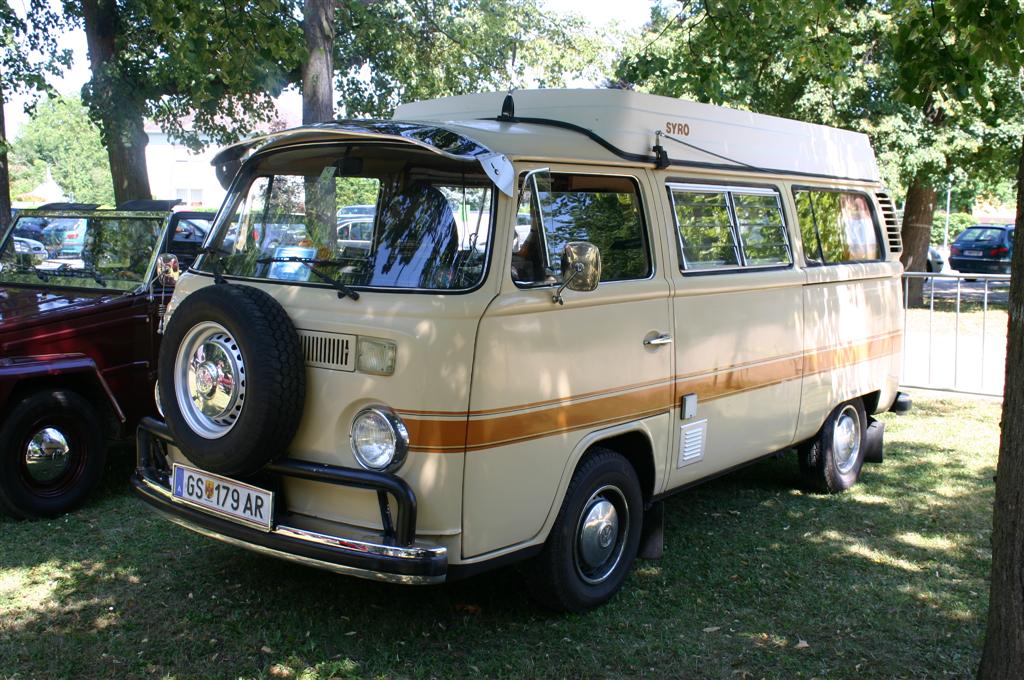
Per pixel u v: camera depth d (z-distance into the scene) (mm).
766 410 5832
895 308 7496
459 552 3896
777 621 4641
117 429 6098
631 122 4805
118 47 13977
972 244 26500
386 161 4258
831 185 6719
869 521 6242
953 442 8430
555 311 4180
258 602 4648
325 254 4273
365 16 16188
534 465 4141
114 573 4953
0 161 10898
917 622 4664
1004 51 5461
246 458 3867
